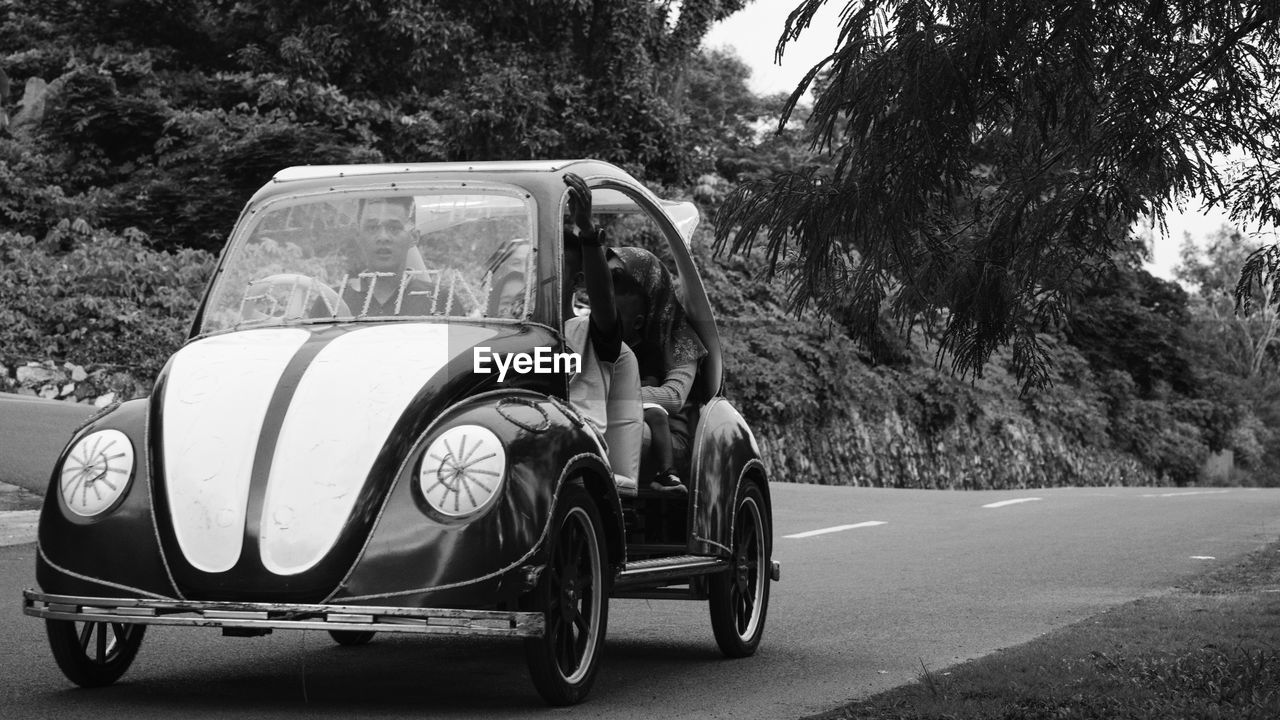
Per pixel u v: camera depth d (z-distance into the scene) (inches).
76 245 925.8
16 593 327.3
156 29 1235.9
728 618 271.7
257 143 1031.0
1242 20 214.1
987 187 230.2
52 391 783.7
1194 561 491.8
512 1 1190.9
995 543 553.3
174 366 218.2
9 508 453.1
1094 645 272.8
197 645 276.2
